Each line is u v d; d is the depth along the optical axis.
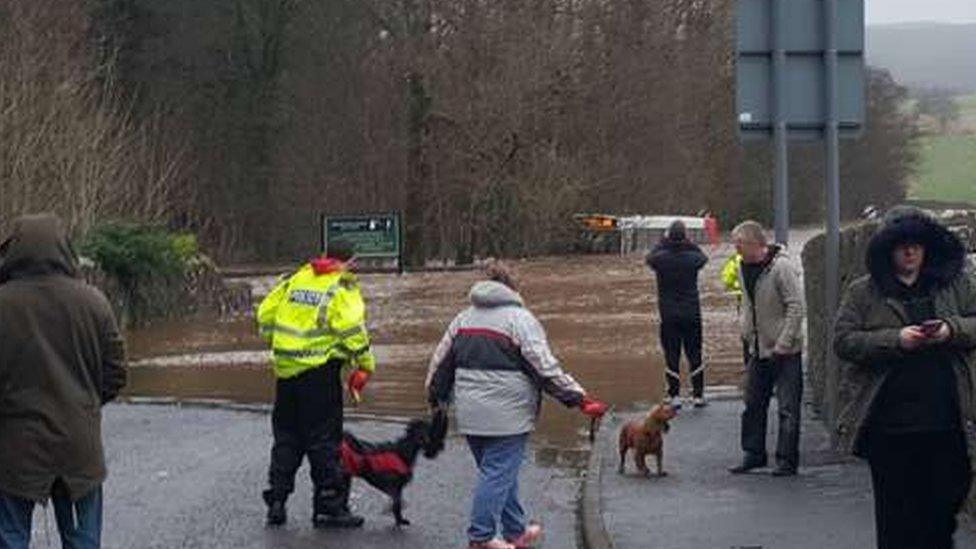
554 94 58.97
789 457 12.13
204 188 61.38
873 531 9.77
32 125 35.78
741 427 13.41
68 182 35.12
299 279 11.18
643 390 18.97
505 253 58.66
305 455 12.26
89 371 7.96
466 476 13.22
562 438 15.45
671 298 16.52
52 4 48.84
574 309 32.75
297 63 62.69
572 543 10.48
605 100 61.34
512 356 9.59
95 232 31.86
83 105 41.69
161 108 59.22
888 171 82.56
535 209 58.66
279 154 62.56
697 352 16.64
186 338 28.67
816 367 15.43
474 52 57.59
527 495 12.35
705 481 12.00
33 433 7.77
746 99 12.78
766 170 74.50
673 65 64.88
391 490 11.09
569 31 60.44
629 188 63.28
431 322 30.47
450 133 57.94
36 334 7.82
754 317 12.25
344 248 11.28
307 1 62.31
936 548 7.75
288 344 11.04
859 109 12.81
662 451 12.70
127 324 31.41
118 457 14.46
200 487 12.79
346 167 61.75
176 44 60.62
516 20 58.03
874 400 7.52
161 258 32.66
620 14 62.34
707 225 61.91
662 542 9.79
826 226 13.23
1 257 8.15
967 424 7.45
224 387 20.62
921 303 7.48
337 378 11.16
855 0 12.73
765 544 9.55
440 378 9.84
